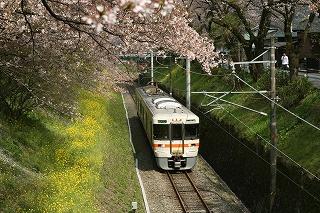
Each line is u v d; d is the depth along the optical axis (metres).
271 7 20.28
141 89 34.38
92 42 13.09
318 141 15.83
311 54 29.02
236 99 25.28
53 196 12.25
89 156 17.30
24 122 17.62
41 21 11.11
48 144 17.05
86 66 17.34
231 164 20.81
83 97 26.81
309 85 19.81
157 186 19.53
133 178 19.77
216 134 24.34
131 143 26.97
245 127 20.78
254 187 17.89
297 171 14.96
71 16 10.25
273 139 15.76
